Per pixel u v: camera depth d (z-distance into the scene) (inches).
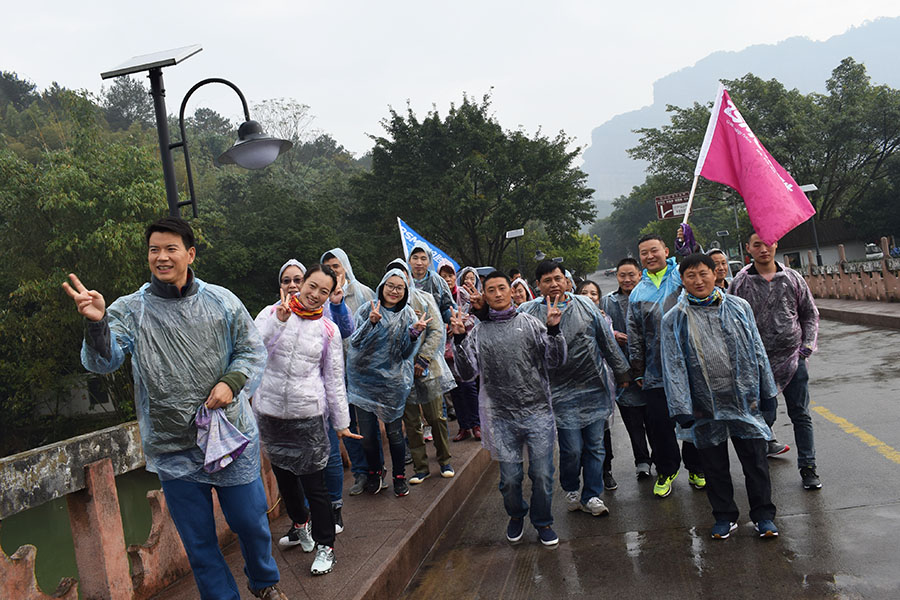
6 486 121.3
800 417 200.1
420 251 282.5
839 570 143.0
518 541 187.3
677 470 209.6
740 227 1987.0
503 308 181.6
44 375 866.1
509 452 181.6
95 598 141.6
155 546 158.4
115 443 148.6
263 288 1126.4
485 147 1307.8
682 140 1691.7
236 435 120.7
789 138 1646.2
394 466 217.5
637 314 212.8
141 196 804.6
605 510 197.3
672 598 141.9
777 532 166.2
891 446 224.2
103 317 108.0
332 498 185.5
